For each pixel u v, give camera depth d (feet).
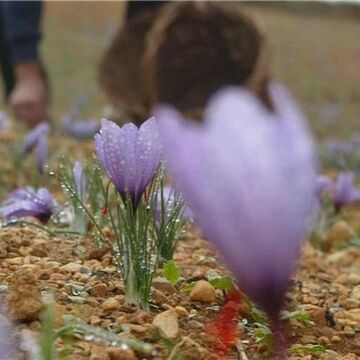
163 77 6.66
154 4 7.29
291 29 20.97
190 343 2.09
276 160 1.56
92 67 14.88
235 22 6.62
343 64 17.07
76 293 2.32
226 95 1.54
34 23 7.13
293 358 2.19
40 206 3.06
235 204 1.58
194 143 1.56
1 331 1.96
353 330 2.46
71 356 1.99
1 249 2.61
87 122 8.02
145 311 2.26
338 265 3.60
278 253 1.62
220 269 2.76
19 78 7.23
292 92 13.98
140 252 2.27
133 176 2.25
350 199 4.28
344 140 9.77
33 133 4.66
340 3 25.11
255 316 2.30
